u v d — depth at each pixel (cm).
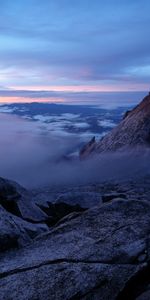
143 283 866
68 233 1043
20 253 987
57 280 837
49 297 798
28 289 816
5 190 1708
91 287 825
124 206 1144
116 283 843
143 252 932
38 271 867
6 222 1134
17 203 1703
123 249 939
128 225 1040
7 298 796
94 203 2053
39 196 2497
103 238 990
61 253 936
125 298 834
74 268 869
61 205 2038
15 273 873
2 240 1020
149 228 1024
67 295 804
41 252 962
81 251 935
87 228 1049
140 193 2702
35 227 1306
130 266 888
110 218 1087
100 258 906
